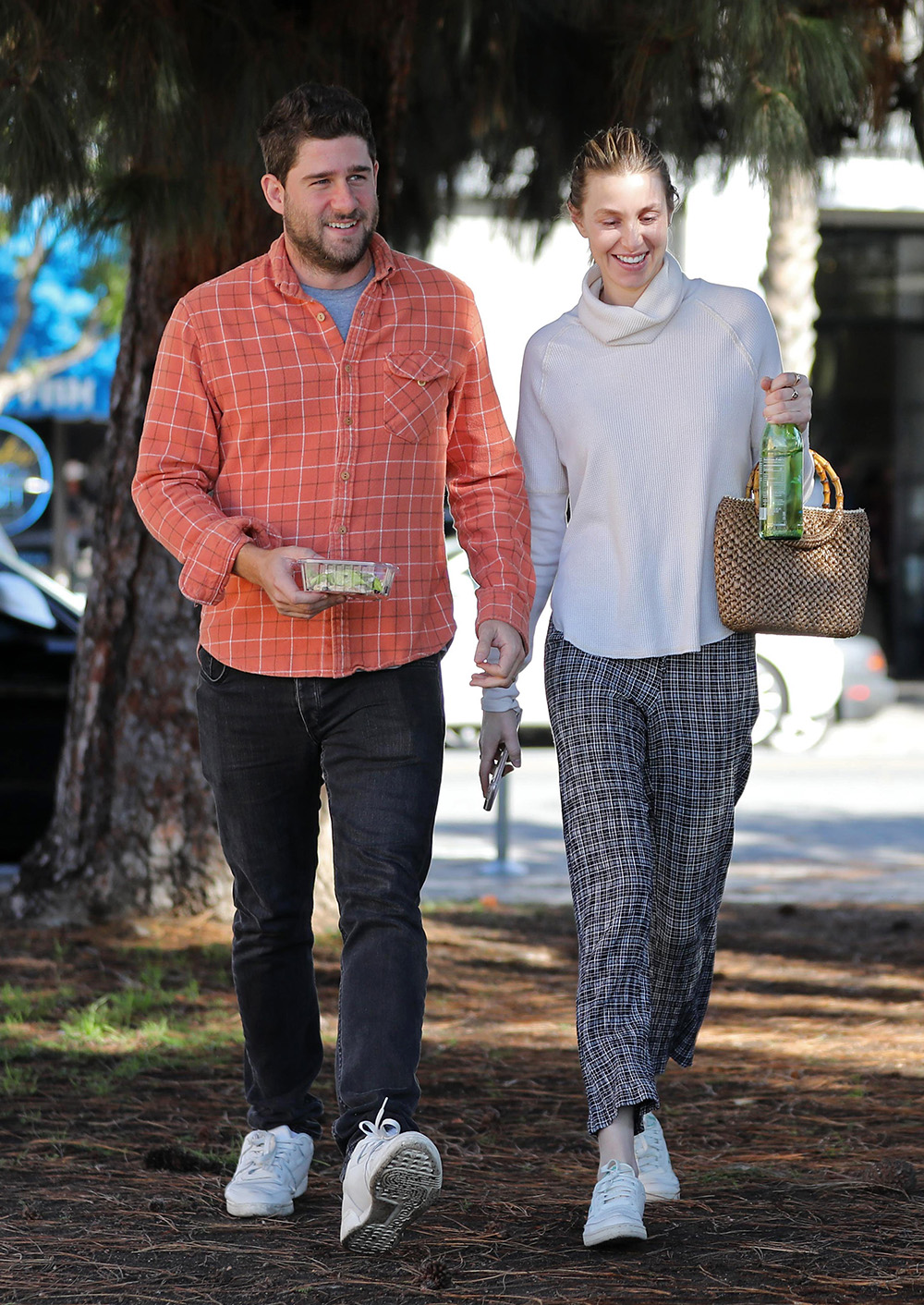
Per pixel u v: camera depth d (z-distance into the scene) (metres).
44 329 60.44
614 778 10.97
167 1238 10.99
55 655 28.97
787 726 46.81
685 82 16.73
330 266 10.59
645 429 11.20
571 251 55.06
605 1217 10.27
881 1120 13.84
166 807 21.78
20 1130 13.60
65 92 14.73
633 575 11.18
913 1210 11.39
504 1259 10.51
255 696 10.80
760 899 26.42
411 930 10.63
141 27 15.09
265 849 11.10
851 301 64.00
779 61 15.89
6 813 28.89
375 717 10.71
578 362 11.38
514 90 20.09
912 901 26.27
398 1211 9.92
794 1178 12.14
